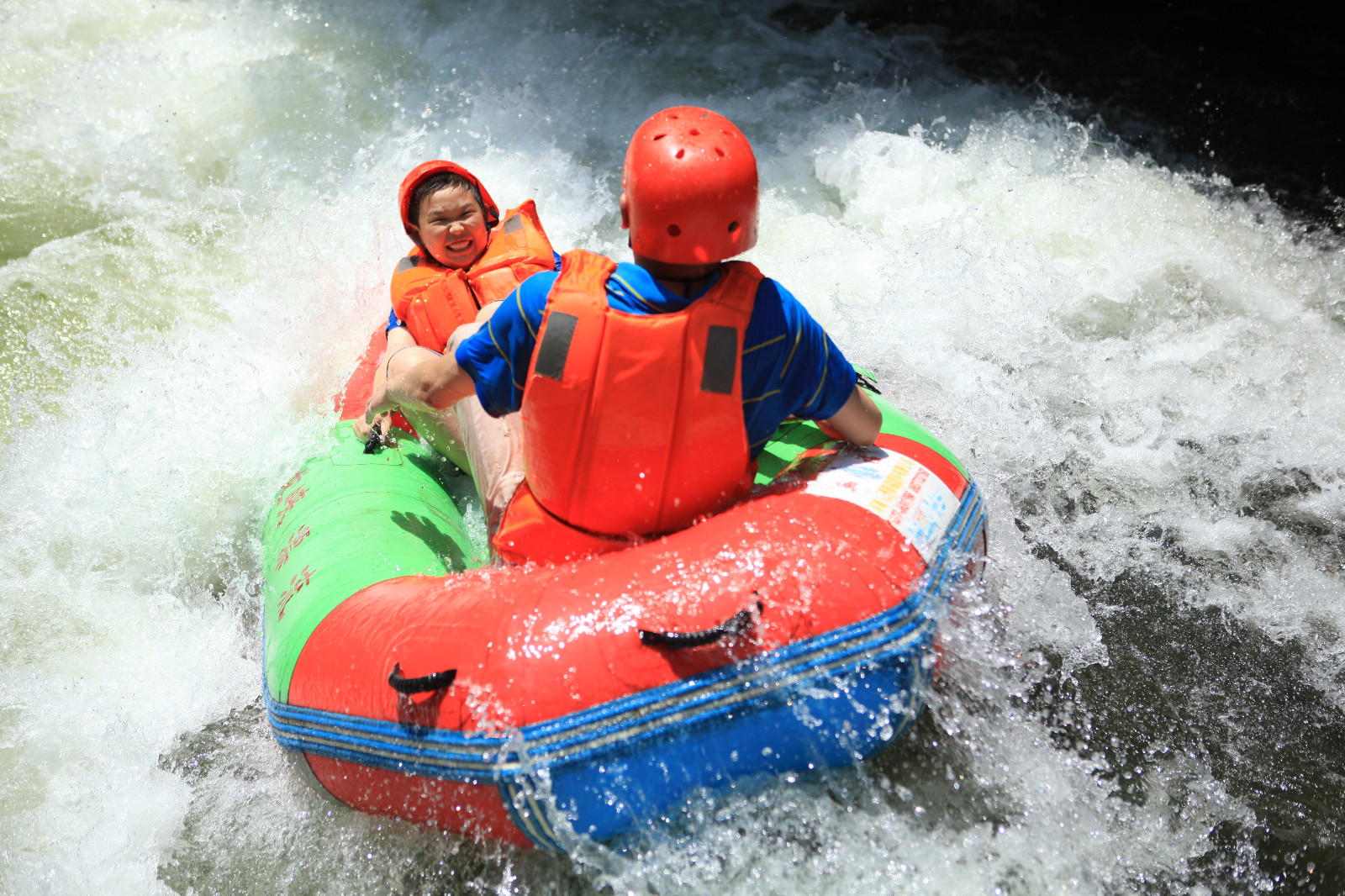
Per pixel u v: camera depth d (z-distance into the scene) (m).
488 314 2.94
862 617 2.04
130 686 2.88
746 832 2.19
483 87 5.71
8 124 5.32
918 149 4.95
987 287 4.09
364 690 2.17
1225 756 2.55
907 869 2.20
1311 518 3.29
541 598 2.09
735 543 2.10
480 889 2.29
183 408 3.62
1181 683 2.74
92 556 3.22
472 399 2.72
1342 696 2.72
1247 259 4.43
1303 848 2.34
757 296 2.07
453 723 2.02
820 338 2.19
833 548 2.10
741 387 2.12
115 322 4.15
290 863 2.40
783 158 5.11
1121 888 2.23
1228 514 3.31
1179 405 3.71
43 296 4.27
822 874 2.19
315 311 4.04
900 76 5.96
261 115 5.46
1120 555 3.16
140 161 5.18
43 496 3.37
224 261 4.57
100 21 6.07
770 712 1.99
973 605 2.33
